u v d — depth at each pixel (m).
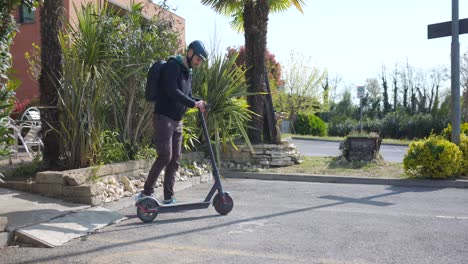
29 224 4.31
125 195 6.07
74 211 4.95
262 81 10.05
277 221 5.07
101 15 7.04
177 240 4.26
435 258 3.80
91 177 5.77
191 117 8.79
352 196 6.80
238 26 12.59
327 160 10.39
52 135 6.44
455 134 8.52
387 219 5.22
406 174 8.35
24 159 7.83
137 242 4.18
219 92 9.03
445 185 7.82
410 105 40.75
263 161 9.42
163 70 5.02
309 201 6.36
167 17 8.05
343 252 3.94
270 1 10.27
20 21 13.52
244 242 4.21
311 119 27.64
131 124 7.34
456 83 8.55
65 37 6.70
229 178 8.72
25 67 13.49
